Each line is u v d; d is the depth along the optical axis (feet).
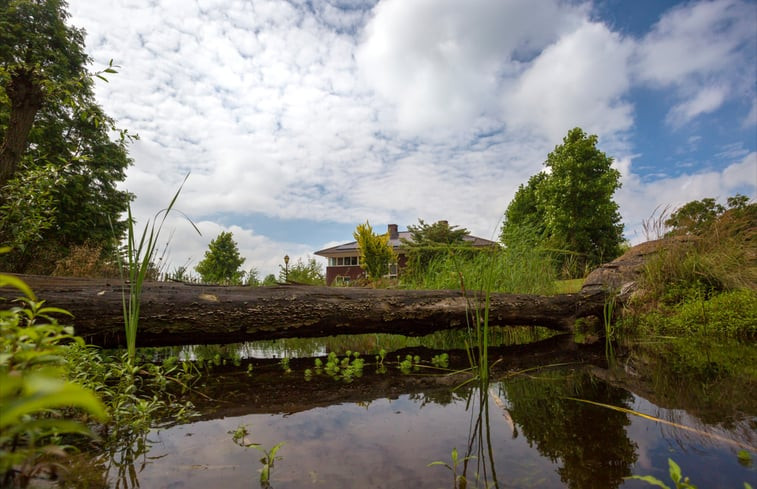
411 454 4.34
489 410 6.03
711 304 14.34
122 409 5.59
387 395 7.16
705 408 5.68
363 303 11.78
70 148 42.42
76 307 8.63
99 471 3.93
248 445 4.67
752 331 12.80
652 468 3.84
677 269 16.78
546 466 3.97
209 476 3.82
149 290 9.73
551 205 73.87
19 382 1.22
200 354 12.44
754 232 17.61
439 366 10.12
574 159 72.08
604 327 16.47
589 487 3.53
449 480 3.70
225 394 7.34
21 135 15.07
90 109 15.47
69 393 1.20
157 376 7.86
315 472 3.89
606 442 4.55
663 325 14.64
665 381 7.45
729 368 8.38
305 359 11.53
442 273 18.75
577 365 9.57
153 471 3.93
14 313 3.15
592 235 71.26
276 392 7.47
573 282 22.24
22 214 13.26
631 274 17.46
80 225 42.68
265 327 10.71
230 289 10.83
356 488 3.55
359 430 5.19
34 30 39.27
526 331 16.70
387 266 41.96
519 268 19.17
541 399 6.53
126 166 51.44
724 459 3.98
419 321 12.59
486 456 4.26
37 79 14.87
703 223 18.52
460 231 65.46
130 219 7.22
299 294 11.39
